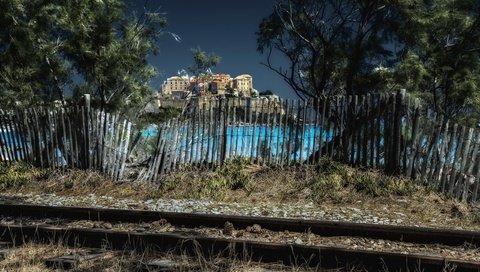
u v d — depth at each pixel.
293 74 16.03
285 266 5.78
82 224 8.16
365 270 5.52
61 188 12.54
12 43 15.97
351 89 14.94
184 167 12.67
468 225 8.27
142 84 17.56
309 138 12.16
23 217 8.74
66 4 16.22
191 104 13.03
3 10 15.61
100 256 6.21
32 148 14.41
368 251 5.68
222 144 12.77
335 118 12.02
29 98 16.33
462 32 14.02
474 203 9.73
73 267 5.77
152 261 5.88
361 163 11.64
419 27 13.72
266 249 6.07
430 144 10.50
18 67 16.20
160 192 11.58
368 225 6.95
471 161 9.88
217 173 12.24
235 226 7.59
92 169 13.20
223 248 6.23
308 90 16.17
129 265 5.77
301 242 6.83
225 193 11.12
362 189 10.55
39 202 10.85
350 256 5.74
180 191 11.65
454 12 13.74
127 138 13.09
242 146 12.73
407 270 5.36
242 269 5.70
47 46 16.22
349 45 15.02
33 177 13.42
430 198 9.91
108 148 13.08
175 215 7.95
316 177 11.27
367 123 11.54
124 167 12.86
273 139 12.46
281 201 10.45
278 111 12.46
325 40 15.29
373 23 14.70
